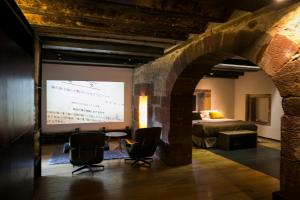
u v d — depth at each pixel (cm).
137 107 651
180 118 432
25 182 200
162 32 334
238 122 655
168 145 430
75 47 396
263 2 197
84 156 375
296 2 180
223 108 847
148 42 398
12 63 154
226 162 457
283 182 193
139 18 271
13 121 155
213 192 313
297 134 180
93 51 442
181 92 427
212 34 293
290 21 185
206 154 524
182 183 343
